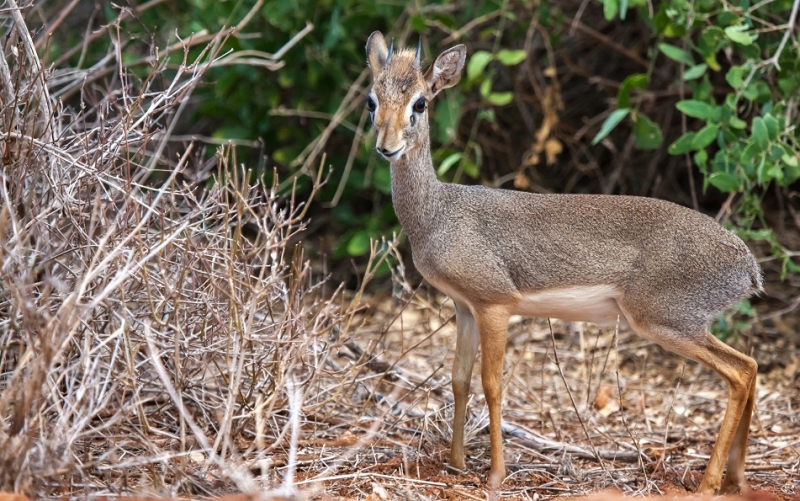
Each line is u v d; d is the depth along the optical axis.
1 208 8.29
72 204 8.77
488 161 16.59
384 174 14.88
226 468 7.35
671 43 14.57
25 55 10.09
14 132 8.85
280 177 16.17
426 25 14.20
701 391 12.02
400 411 10.55
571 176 16.66
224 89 14.98
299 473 8.66
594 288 8.99
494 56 13.86
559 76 16.30
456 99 14.83
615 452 9.75
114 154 9.09
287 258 15.52
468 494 8.41
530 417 11.05
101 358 8.40
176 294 8.22
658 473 9.27
